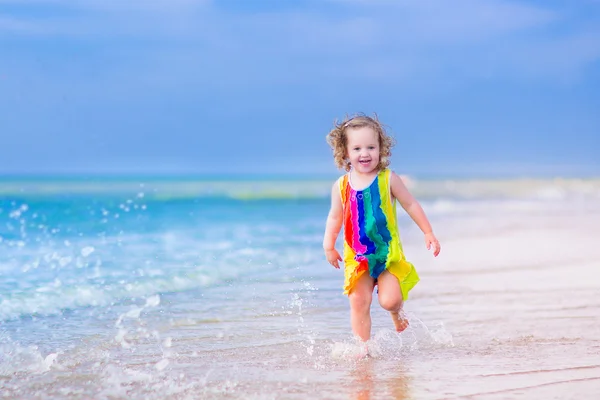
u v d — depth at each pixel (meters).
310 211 14.52
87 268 6.35
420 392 3.00
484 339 4.07
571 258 7.71
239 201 18.23
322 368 3.43
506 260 7.59
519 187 25.69
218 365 3.46
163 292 5.43
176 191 20.97
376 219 4.15
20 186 22.16
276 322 4.51
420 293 5.68
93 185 23.48
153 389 3.03
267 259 7.24
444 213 14.62
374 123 4.30
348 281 4.05
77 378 3.19
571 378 3.22
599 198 21.33
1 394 2.94
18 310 4.66
